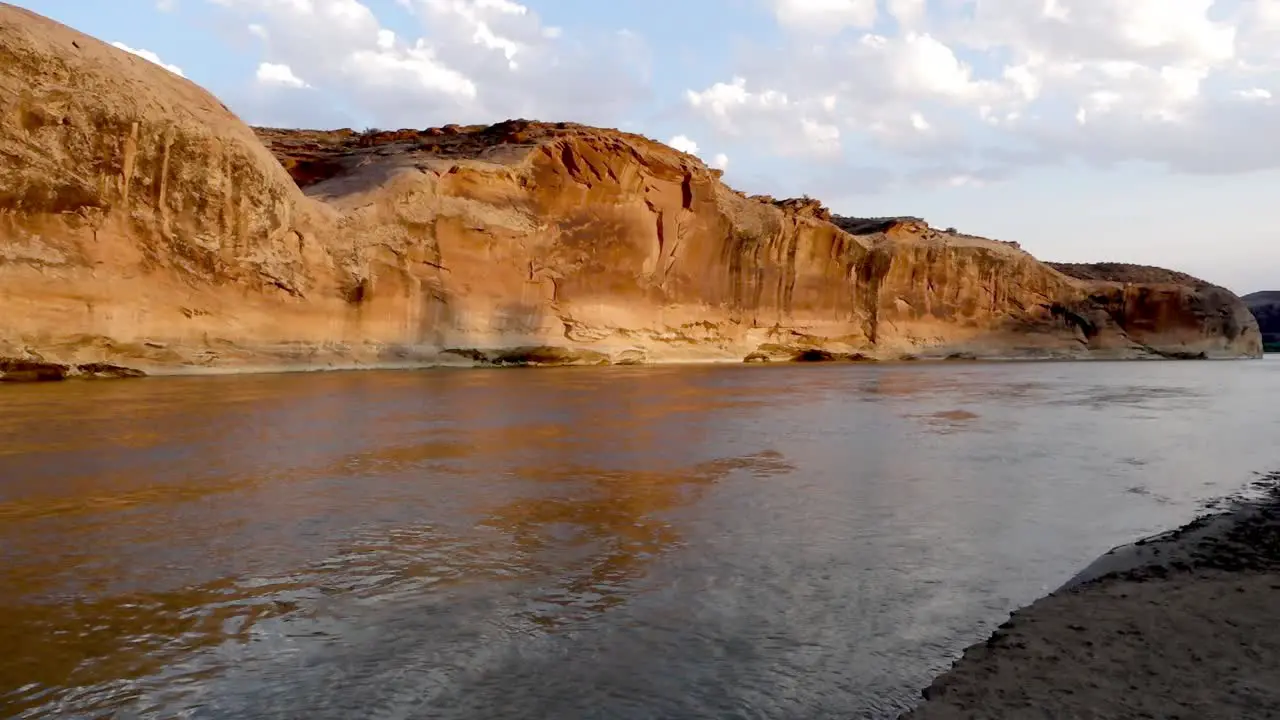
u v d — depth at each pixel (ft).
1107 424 56.90
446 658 14.93
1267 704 12.49
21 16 76.59
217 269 88.02
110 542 22.07
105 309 77.77
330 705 13.05
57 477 30.68
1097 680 13.64
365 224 107.86
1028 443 45.85
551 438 44.14
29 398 58.23
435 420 50.90
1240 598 18.03
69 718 12.37
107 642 15.33
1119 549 23.13
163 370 81.97
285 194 96.43
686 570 20.44
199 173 86.58
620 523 25.21
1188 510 28.78
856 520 26.13
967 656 15.02
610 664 14.78
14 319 71.26
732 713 12.92
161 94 85.05
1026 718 12.25
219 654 14.94
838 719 12.71
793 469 35.58
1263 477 36.01
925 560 21.71
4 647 14.98
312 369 97.09
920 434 48.96
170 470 32.50
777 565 20.99
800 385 93.56
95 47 81.46
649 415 56.39
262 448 38.55
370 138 157.38
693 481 32.35
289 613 17.04
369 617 16.93
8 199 71.67
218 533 23.24
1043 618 16.99
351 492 29.17
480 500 28.19
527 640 15.84
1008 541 23.89
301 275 97.50
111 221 78.89
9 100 72.54
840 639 16.05
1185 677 13.66
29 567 19.79
